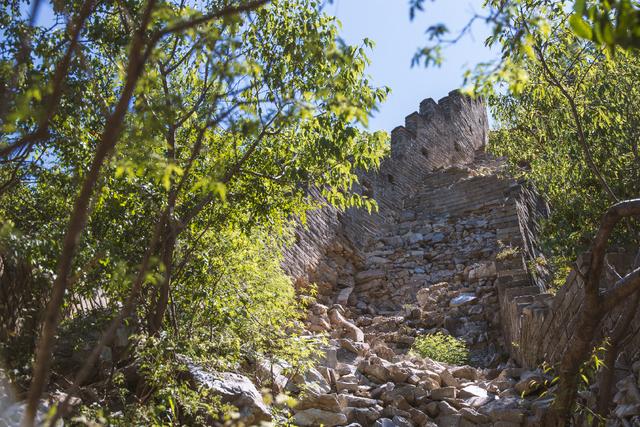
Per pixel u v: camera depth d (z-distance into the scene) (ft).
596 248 17.35
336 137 20.72
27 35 12.50
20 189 19.88
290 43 20.39
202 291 24.04
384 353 35.14
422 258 53.16
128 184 20.77
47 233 18.38
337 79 13.76
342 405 26.16
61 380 19.90
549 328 29.07
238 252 26.05
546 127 30.76
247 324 26.13
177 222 20.98
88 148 19.02
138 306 22.31
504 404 26.22
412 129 71.26
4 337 18.69
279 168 23.18
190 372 21.63
